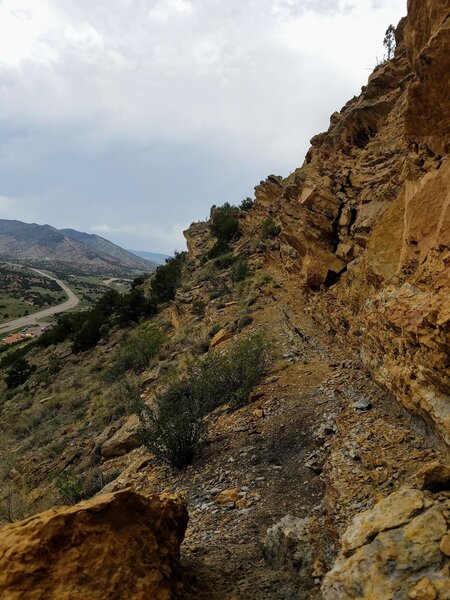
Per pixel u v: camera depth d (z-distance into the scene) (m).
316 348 13.80
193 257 45.19
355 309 11.80
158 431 9.74
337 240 15.91
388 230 9.98
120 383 20.56
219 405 12.27
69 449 14.88
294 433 9.02
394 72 17.41
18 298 166.88
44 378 31.64
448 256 5.77
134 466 10.39
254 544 5.86
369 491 5.13
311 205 16.58
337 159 17.70
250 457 8.65
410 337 5.83
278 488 7.30
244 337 17.06
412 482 4.95
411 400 6.21
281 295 21.02
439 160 7.24
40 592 3.36
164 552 4.25
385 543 3.35
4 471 15.81
